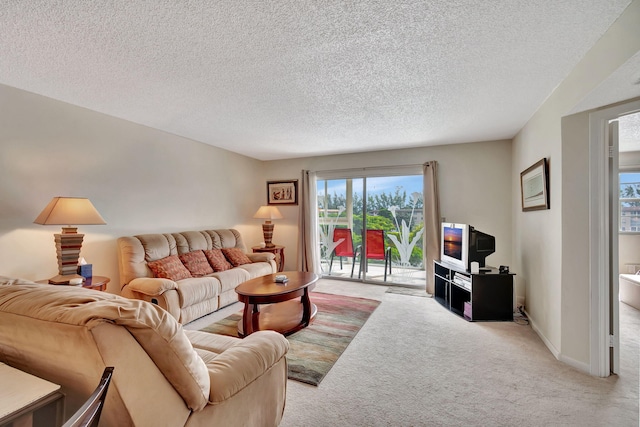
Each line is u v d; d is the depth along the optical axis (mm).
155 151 3652
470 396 1856
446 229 3902
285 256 5609
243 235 5316
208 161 4504
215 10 1490
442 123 3396
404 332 2883
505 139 4109
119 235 3244
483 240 3416
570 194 2238
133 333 897
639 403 1771
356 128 3604
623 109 1987
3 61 2006
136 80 2305
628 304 3775
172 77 2252
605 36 1681
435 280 4074
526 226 3326
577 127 2207
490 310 3189
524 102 2746
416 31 1678
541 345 2592
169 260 3316
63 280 2365
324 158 5301
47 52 1894
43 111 2609
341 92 2533
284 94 2580
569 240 2242
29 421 807
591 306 2113
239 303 3807
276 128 3619
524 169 3426
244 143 4422
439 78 2270
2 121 2369
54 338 883
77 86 2414
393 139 4133
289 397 1854
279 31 1676
